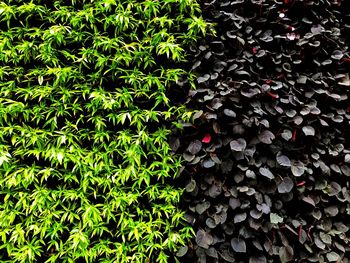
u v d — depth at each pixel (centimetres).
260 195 196
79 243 185
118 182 196
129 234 188
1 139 190
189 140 207
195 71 212
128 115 194
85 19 200
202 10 219
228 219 199
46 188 190
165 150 202
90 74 204
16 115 193
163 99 202
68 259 184
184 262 202
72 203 195
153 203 201
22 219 187
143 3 203
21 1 200
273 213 195
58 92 196
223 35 215
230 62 209
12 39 196
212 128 201
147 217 202
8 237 187
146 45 209
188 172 202
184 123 202
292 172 199
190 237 197
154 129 211
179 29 212
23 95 195
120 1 203
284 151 207
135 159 194
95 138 196
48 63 200
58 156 186
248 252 198
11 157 190
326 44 220
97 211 188
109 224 199
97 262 192
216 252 193
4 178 188
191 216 201
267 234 197
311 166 209
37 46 199
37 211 187
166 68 213
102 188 198
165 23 207
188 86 212
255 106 199
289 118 206
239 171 198
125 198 192
